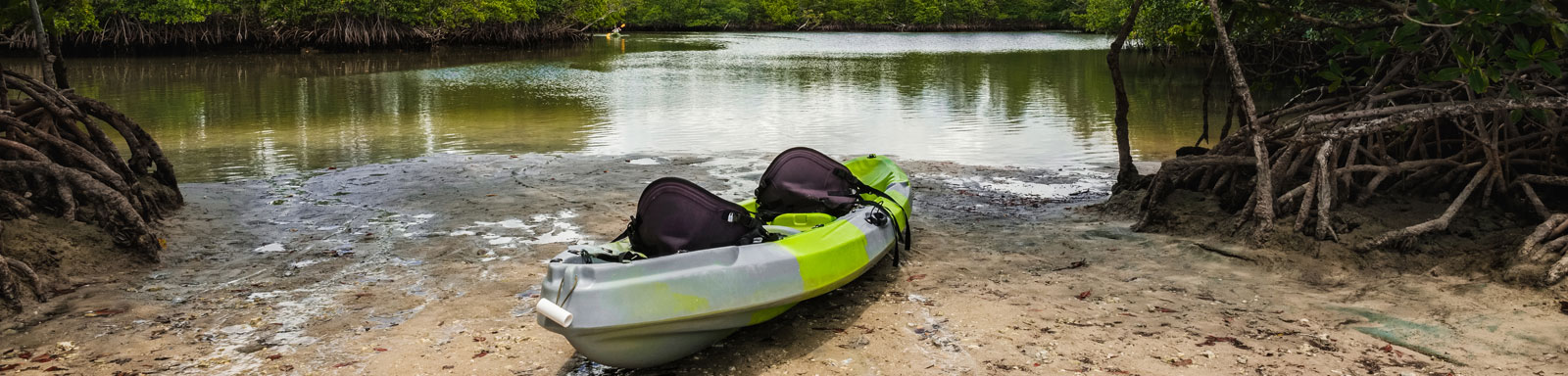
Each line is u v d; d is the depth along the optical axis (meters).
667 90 25.16
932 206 9.89
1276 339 5.47
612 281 4.82
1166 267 7.16
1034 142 14.92
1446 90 8.59
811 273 5.69
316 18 51.56
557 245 8.05
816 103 21.44
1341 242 7.11
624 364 5.02
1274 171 7.98
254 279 7.02
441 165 12.35
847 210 7.19
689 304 4.96
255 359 5.36
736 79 29.31
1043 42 66.88
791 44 63.06
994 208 9.78
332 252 7.85
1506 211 7.59
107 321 6.02
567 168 12.12
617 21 84.94
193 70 34.44
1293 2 9.07
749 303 5.23
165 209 9.30
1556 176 7.53
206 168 12.23
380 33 52.34
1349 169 7.89
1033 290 6.58
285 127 16.84
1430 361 5.07
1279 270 6.93
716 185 11.05
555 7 65.75
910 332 5.71
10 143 7.66
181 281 6.98
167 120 17.88
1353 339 5.45
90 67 36.78
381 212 9.43
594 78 29.89
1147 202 8.79
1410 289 6.33
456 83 27.88
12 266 6.31
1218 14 8.23
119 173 8.58
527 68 36.31
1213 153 9.01
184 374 5.15
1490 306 5.89
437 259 7.56
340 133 16.00
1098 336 5.56
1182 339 5.50
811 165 7.35
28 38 41.62
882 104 21.16
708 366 5.25
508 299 6.47
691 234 5.60
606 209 9.59
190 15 45.81
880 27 104.88
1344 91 13.06
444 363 5.29
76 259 7.09
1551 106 7.11
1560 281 5.98
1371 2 8.22
